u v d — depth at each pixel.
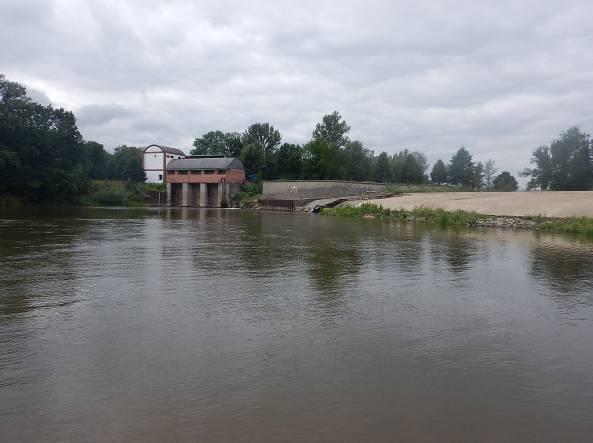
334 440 5.46
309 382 7.08
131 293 12.85
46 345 8.58
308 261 18.91
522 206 46.91
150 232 31.59
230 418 5.95
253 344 8.76
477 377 7.40
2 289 13.21
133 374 7.29
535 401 6.59
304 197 87.69
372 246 24.33
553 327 10.19
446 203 55.50
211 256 20.06
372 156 134.12
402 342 9.03
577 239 28.80
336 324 10.15
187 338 9.05
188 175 96.75
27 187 82.12
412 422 5.92
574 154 105.31
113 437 5.47
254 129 125.88
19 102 82.31
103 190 97.94
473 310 11.52
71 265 17.39
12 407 6.19
